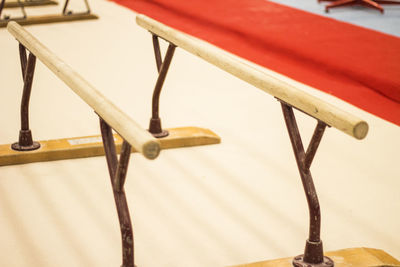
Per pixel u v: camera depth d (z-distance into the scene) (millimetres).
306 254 2109
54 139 3447
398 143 3529
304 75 4871
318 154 3355
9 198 2762
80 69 4965
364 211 2742
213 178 3031
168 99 4246
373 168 3189
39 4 7852
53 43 5820
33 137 3508
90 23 6727
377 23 6496
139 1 7973
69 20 6809
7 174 3008
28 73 2986
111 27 6543
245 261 2312
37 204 2715
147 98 4293
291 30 6051
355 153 3377
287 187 2959
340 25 6316
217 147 3432
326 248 2436
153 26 3123
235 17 6707
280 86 2090
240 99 4285
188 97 4305
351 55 5121
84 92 2045
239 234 2512
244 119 3896
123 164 1818
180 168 3133
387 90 4348
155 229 2525
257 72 2277
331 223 2635
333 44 5492
